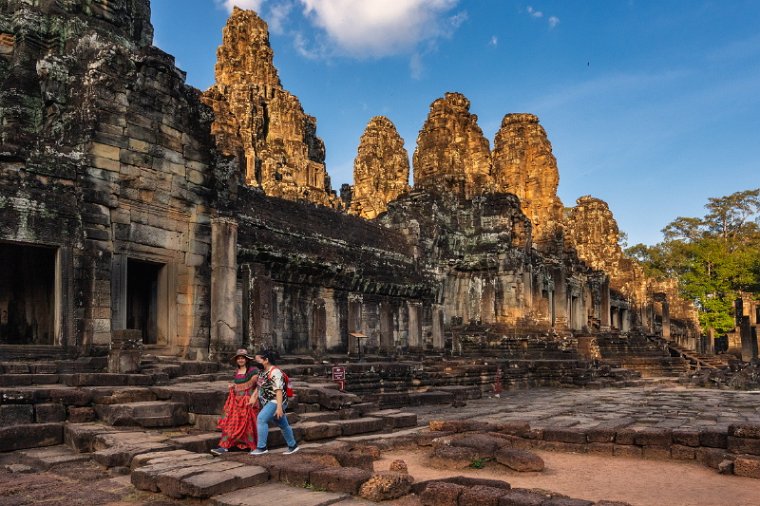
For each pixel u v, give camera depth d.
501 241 43.47
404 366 25.61
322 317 26.31
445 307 42.84
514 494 8.25
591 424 17.05
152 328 19.56
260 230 25.12
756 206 92.75
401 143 65.50
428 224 40.16
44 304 17.06
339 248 29.69
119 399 13.00
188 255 20.20
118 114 18.38
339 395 15.73
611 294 68.88
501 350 40.12
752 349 56.78
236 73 58.59
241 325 22.42
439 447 11.92
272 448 12.12
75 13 20.50
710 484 10.54
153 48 19.69
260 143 53.78
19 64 19.44
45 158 16.48
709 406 22.80
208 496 8.53
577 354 40.19
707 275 75.69
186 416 12.97
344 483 8.92
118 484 9.52
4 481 9.62
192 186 20.52
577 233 74.44
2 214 15.57
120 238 18.05
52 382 13.97
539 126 55.38
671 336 79.25
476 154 48.22
